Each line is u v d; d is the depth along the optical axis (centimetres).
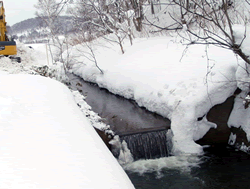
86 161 241
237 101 712
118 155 657
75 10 1656
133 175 589
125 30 1645
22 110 380
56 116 368
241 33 622
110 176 219
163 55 1127
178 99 732
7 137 282
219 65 800
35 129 311
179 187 532
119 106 993
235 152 666
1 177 202
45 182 198
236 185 527
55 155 247
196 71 838
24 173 210
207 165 607
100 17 1596
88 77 1597
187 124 677
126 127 745
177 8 1509
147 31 1666
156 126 730
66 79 1345
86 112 761
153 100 867
